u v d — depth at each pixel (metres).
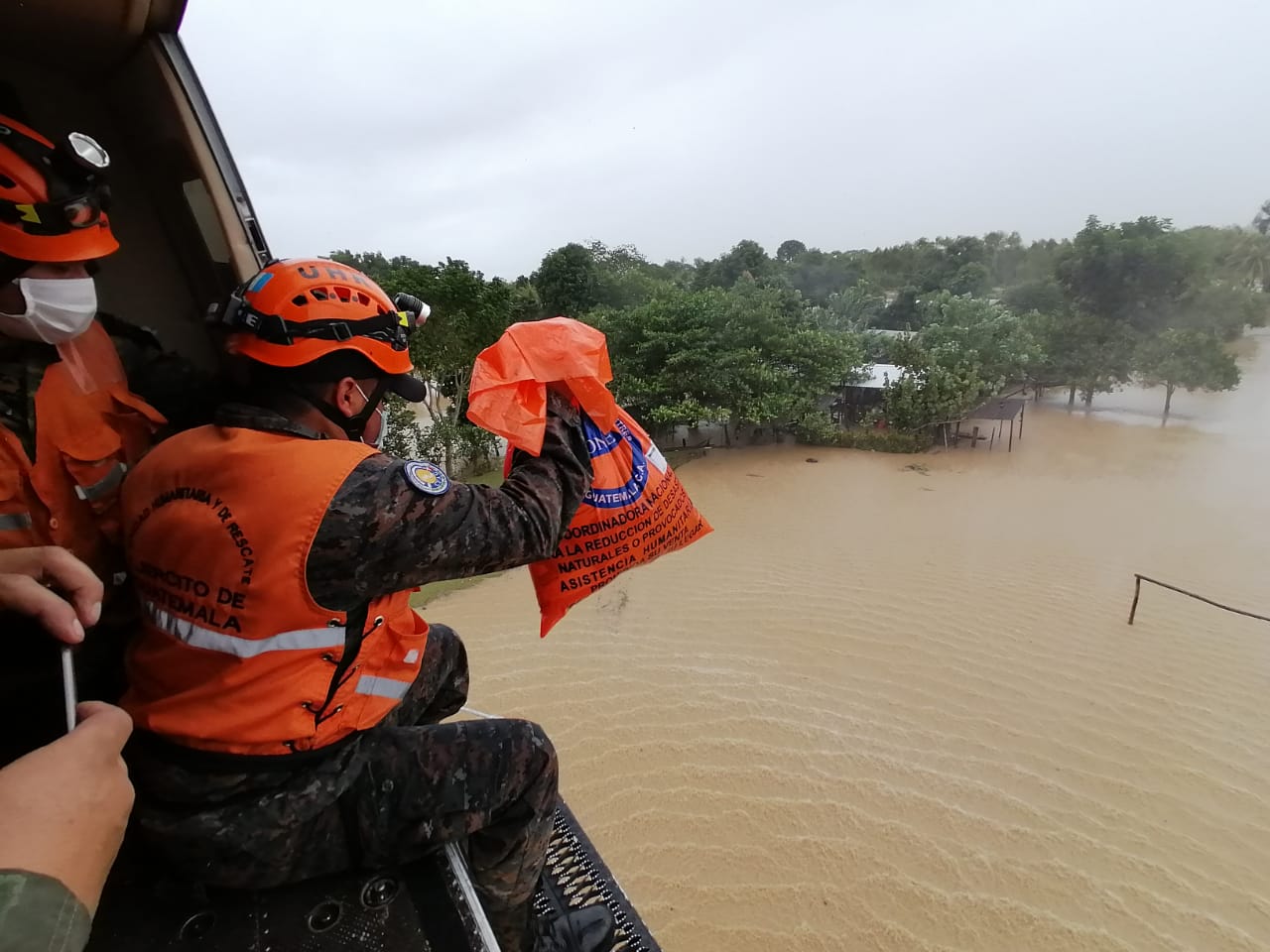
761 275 55.91
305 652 1.35
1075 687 10.76
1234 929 6.78
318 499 1.29
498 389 1.66
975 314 33.91
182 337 2.37
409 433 22.53
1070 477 23.83
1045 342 36.22
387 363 1.54
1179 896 7.13
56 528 1.56
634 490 2.02
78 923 0.82
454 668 2.23
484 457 24.73
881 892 7.25
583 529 1.95
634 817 8.26
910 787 8.62
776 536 18.09
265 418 1.43
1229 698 10.38
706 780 8.80
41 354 1.59
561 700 10.49
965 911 7.03
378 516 1.30
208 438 1.42
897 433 27.98
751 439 28.50
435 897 1.48
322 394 1.49
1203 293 44.72
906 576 15.20
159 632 1.41
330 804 1.49
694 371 26.20
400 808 1.53
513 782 1.62
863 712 10.16
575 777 8.91
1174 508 20.33
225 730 1.33
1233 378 31.62
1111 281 44.81
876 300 55.84
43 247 1.41
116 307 2.26
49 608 1.10
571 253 43.94
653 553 2.10
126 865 1.51
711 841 7.91
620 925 2.13
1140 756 9.20
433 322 21.89
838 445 27.88
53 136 2.11
